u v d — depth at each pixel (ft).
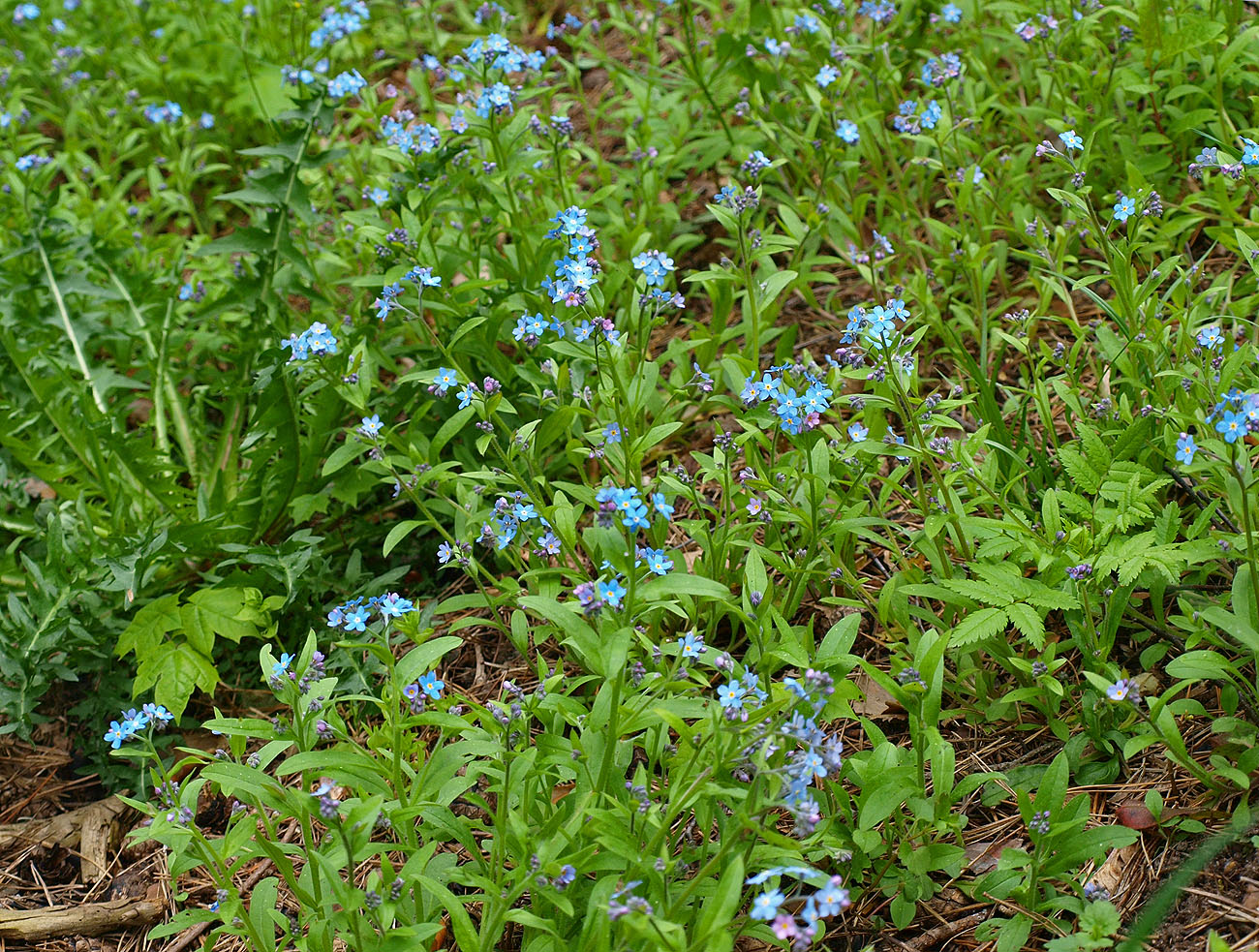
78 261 4.06
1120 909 2.98
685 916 2.92
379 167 4.24
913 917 3.02
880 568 3.41
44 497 3.82
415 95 4.54
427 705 3.30
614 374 3.31
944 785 2.98
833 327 3.85
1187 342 3.29
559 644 3.37
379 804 2.82
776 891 2.78
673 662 3.26
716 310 3.69
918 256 3.84
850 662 3.00
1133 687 2.94
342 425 3.65
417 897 3.01
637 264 3.28
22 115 4.44
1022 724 3.18
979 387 3.41
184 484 3.84
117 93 4.83
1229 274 3.54
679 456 3.66
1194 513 3.25
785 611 3.29
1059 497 3.17
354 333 3.58
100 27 5.21
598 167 3.97
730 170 4.09
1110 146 3.76
